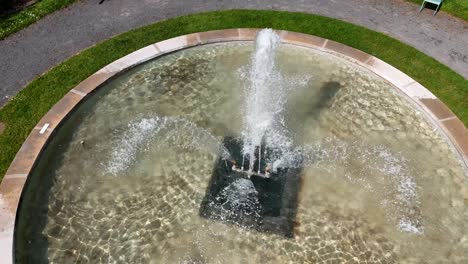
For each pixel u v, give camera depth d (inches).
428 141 401.4
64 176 369.1
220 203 354.9
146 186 366.3
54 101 421.4
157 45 476.7
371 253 326.6
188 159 385.7
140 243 330.3
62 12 530.3
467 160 380.5
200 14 527.8
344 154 391.5
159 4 543.8
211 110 425.7
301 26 513.0
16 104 417.7
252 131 406.6
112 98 432.5
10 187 344.8
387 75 451.2
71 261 318.7
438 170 379.6
